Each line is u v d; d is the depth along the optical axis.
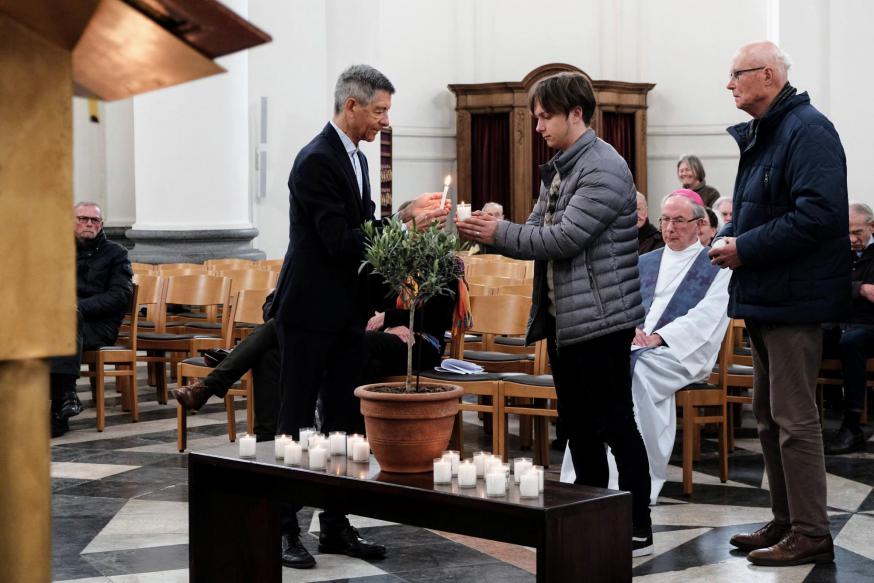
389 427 2.82
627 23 17.52
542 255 3.74
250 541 3.27
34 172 0.66
